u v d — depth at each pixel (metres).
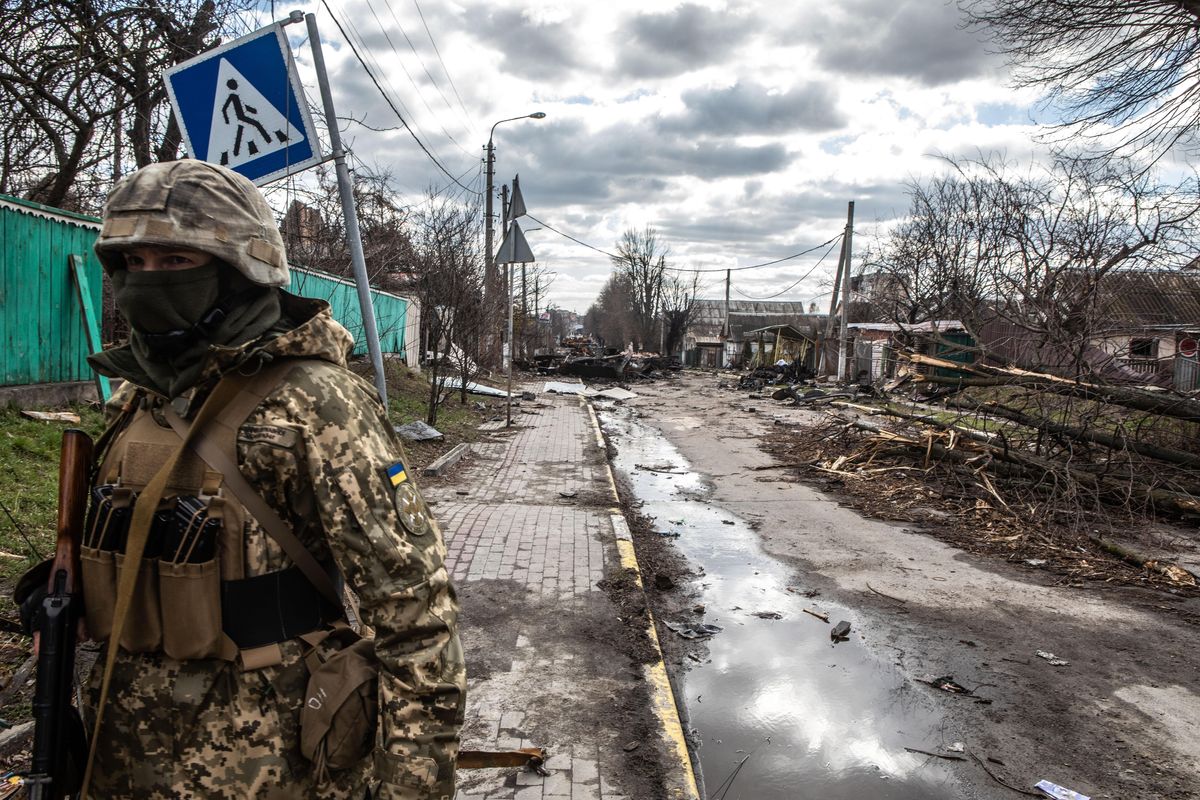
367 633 1.43
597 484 8.88
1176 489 7.79
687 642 4.73
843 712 3.88
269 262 1.32
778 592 5.70
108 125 10.00
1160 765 3.43
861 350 29.14
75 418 7.18
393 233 12.63
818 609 5.34
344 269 11.98
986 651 4.67
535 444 11.86
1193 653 4.66
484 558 5.69
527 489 8.45
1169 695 4.11
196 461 1.23
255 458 1.21
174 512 1.20
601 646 4.23
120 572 1.23
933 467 9.56
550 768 3.04
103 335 9.47
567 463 10.25
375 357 3.62
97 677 1.33
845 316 26.42
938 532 7.48
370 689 1.25
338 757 1.23
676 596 5.55
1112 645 4.77
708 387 29.95
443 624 1.24
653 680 3.85
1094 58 9.77
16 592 1.37
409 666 1.20
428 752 1.18
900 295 25.95
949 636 4.89
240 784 1.22
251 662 1.21
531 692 3.68
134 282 1.23
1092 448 8.68
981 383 9.47
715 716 3.83
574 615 4.64
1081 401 8.58
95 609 1.26
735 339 55.81
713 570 6.21
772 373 30.30
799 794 3.18
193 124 3.52
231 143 3.51
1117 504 8.04
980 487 8.73
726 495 9.20
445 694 1.21
